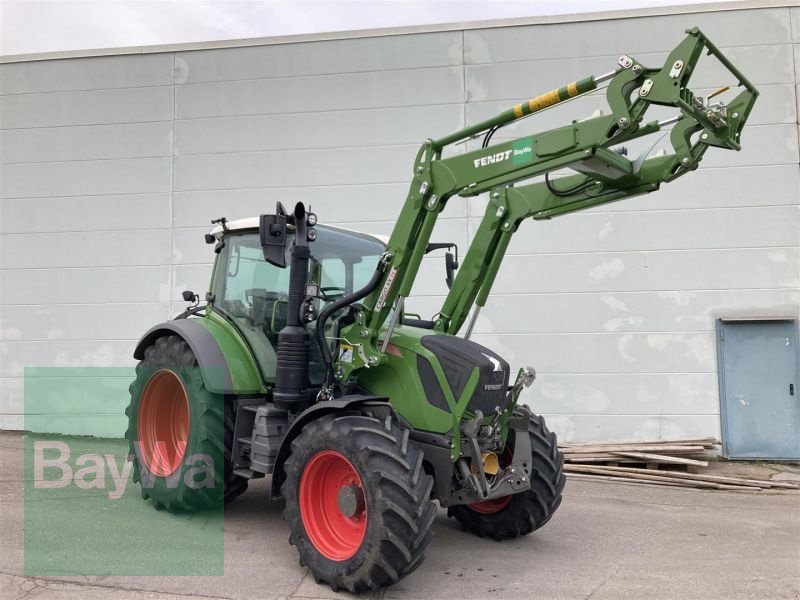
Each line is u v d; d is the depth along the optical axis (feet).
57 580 11.67
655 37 26.71
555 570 12.84
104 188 29.78
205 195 29.19
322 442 11.73
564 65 27.17
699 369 25.90
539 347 26.68
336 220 28.30
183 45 29.43
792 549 14.60
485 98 27.61
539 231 26.78
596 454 24.49
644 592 11.71
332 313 13.53
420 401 12.60
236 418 14.94
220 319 16.28
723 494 20.89
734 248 25.91
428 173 12.94
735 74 10.93
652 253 26.25
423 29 27.94
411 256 13.05
